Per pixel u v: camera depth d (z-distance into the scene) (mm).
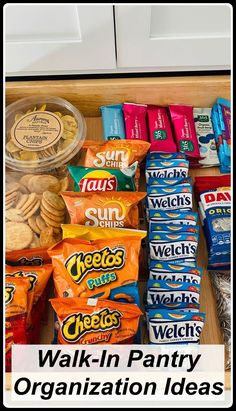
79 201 1059
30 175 1162
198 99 1269
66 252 982
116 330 930
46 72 1200
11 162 1162
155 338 951
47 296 1062
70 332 929
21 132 1190
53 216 1095
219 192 1145
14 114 1229
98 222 1051
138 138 1214
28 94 1235
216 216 1102
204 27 1095
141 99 1261
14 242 1061
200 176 1217
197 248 1139
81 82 1216
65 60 1157
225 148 1212
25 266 1018
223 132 1227
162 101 1269
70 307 941
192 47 1135
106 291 963
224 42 1126
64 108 1243
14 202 1114
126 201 1060
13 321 942
